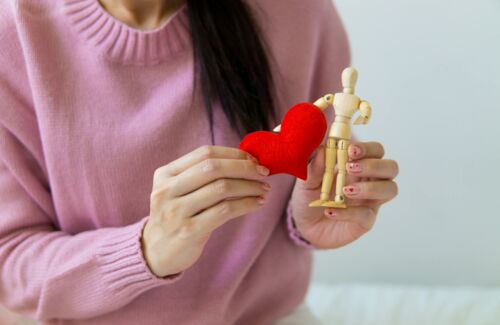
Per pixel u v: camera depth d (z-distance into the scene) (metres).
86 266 0.92
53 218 1.03
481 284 1.57
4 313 1.11
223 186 0.80
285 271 1.07
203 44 0.94
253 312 1.07
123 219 0.99
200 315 0.99
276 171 0.81
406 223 1.57
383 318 1.34
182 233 0.83
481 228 1.53
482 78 1.41
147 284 0.90
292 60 1.02
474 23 1.38
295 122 0.80
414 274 1.61
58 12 0.95
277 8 1.01
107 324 0.99
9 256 0.98
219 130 0.97
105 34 0.95
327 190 0.82
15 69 0.95
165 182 0.82
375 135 1.51
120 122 0.96
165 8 0.97
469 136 1.46
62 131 0.95
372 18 1.43
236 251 1.01
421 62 1.43
